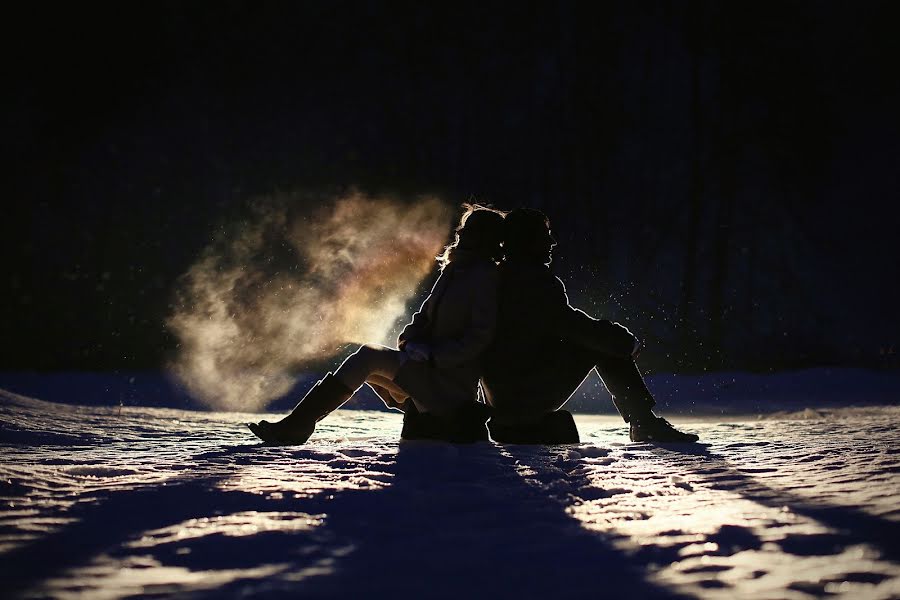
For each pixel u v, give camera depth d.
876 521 4.93
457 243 9.38
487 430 9.34
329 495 5.93
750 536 4.66
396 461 7.54
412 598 3.60
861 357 41.94
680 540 4.59
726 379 33.94
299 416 9.09
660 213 46.41
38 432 10.75
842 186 47.06
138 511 5.51
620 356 9.46
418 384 9.03
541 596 3.62
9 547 4.58
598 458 7.97
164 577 3.98
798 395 28.11
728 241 45.66
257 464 7.56
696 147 46.88
